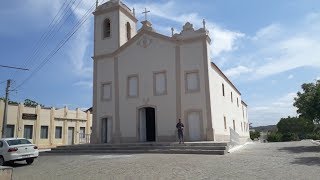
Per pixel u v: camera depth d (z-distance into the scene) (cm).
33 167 1636
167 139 2544
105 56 2950
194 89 2523
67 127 4309
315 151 1823
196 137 2462
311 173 1058
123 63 2848
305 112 2308
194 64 2548
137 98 2730
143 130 2717
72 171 1361
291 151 1867
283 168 1182
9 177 885
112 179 1098
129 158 1702
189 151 1925
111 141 2784
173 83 2598
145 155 1852
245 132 4712
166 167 1291
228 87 3419
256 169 1171
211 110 2461
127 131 2731
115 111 2806
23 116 3778
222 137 2738
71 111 4403
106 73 2925
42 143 3947
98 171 1299
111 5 3014
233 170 1163
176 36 2638
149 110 2747
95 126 2884
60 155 2259
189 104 2519
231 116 3431
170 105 2581
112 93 2862
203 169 1209
